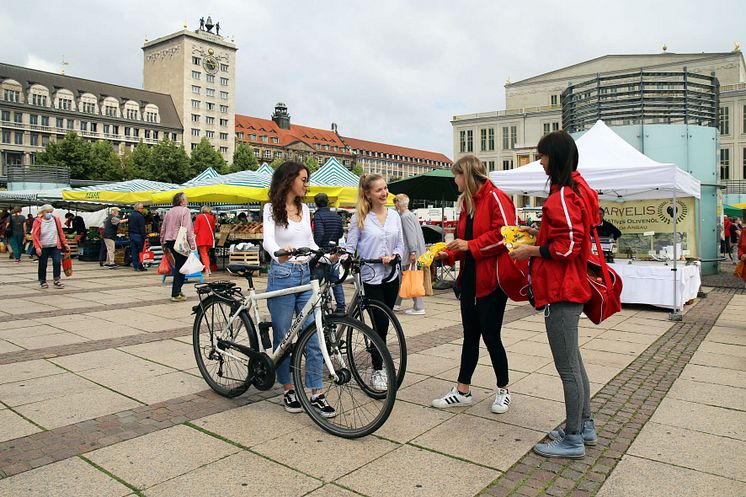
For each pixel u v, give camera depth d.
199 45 101.81
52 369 4.91
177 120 100.19
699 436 3.44
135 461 3.04
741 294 10.45
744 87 48.41
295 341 3.76
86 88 90.75
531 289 3.26
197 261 8.84
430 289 9.41
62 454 3.12
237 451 3.17
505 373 3.84
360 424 3.54
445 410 3.88
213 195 13.30
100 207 23.97
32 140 82.94
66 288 10.82
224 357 4.18
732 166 49.00
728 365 5.16
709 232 13.70
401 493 2.69
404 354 4.09
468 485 2.78
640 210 10.82
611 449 3.25
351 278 4.14
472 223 3.89
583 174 8.38
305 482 2.80
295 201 4.02
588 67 57.00
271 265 3.93
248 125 114.88
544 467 2.99
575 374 3.12
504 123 58.50
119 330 6.65
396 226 4.59
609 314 3.16
